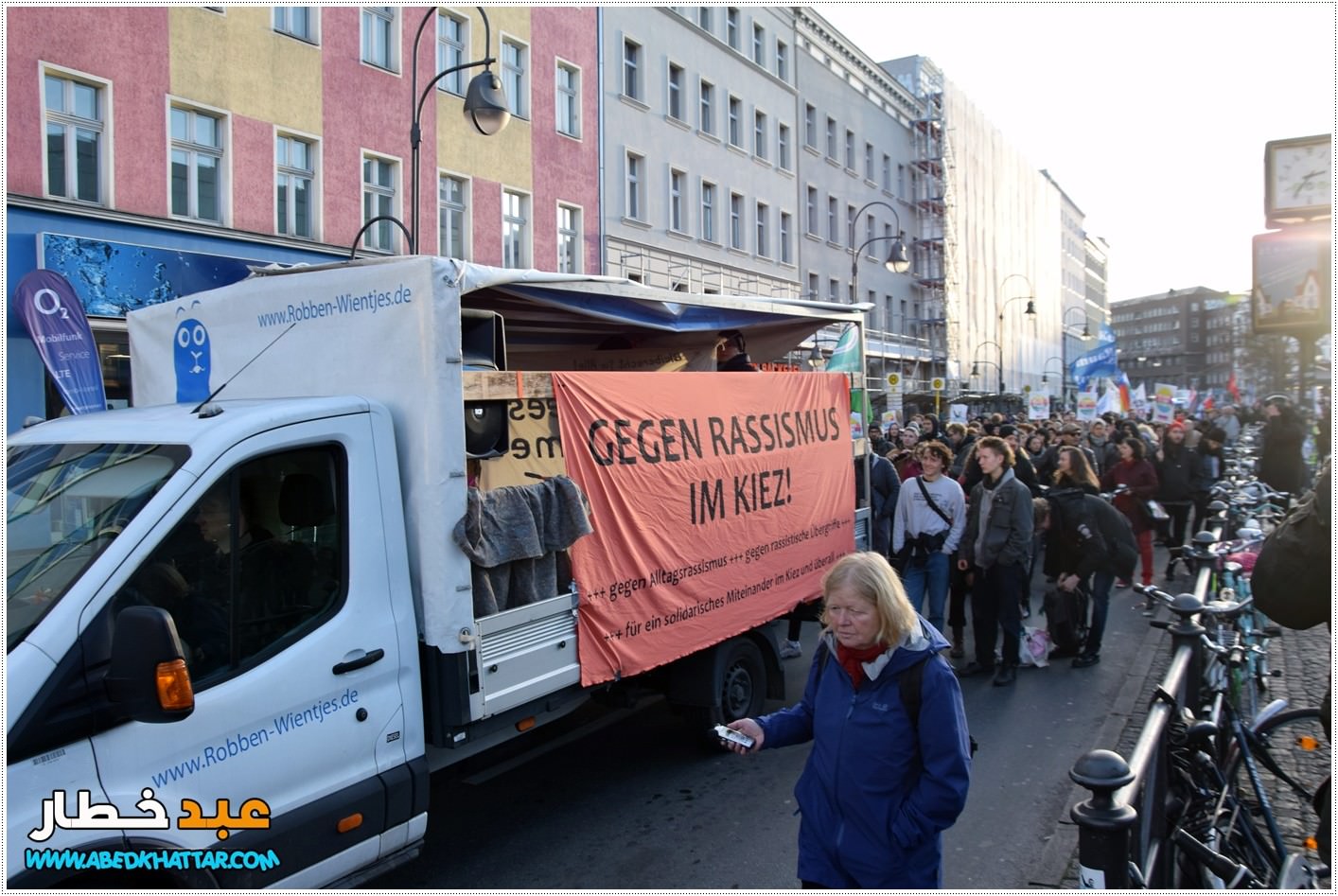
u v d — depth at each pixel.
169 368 5.14
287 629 3.60
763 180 33.78
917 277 50.47
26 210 12.77
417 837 3.96
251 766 3.39
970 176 57.84
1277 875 3.74
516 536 4.36
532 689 4.44
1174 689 3.80
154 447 3.59
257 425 3.62
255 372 4.68
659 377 5.67
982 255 60.78
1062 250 94.75
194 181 15.08
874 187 44.94
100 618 3.06
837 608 2.93
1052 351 86.06
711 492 5.93
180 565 3.31
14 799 2.83
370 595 3.87
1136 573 11.72
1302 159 4.14
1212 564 6.68
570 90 23.91
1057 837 4.80
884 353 44.62
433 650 4.04
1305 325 4.20
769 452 6.62
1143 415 35.25
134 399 5.34
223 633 3.40
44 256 12.62
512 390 4.55
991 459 7.58
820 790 3.00
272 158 16.11
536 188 22.33
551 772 5.89
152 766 3.12
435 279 4.02
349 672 3.74
